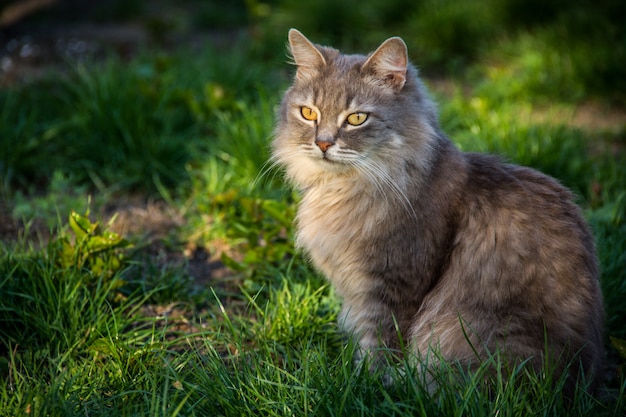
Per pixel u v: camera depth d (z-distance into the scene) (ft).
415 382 10.32
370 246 11.71
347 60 12.60
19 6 37.50
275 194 18.04
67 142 20.24
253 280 15.31
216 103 21.27
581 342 11.12
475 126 20.99
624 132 22.21
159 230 17.53
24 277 13.53
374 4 32.63
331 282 13.25
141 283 14.58
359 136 11.82
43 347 12.56
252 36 30.89
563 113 24.27
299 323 13.17
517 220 11.40
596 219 16.57
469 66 29.17
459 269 11.45
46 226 17.31
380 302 11.85
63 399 10.45
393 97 12.00
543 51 27.27
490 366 10.73
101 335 12.52
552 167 18.61
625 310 13.99
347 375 10.66
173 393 11.05
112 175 19.17
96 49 31.04
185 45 30.37
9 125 19.97
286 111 12.86
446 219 11.59
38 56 29.78
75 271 13.65
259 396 10.45
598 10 29.76
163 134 20.06
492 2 31.42
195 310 14.53
